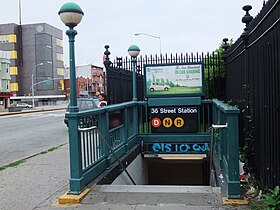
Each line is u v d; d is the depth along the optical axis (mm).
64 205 4617
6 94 60281
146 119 9453
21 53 104562
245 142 6180
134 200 4699
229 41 12820
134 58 9242
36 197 5027
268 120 4469
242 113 6730
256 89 5254
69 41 4984
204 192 4992
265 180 4664
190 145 9102
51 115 35219
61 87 111188
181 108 9078
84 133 5332
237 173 4547
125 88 11344
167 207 4363
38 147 11492
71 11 4840
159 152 9250
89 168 5484
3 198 5020
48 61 105188
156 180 10773
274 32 4102
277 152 4051
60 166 7289
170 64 9086
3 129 19656
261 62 4863
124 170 7012
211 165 6242
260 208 4113
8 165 7480
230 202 4410
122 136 7730
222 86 10375
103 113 6234
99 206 4508
